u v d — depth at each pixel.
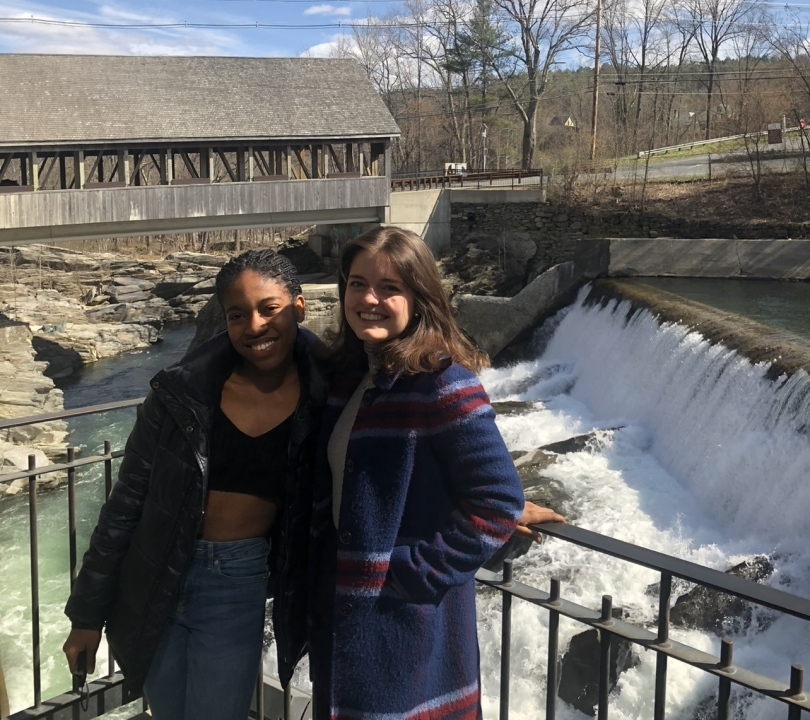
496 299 23.56
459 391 2.10
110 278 42.47
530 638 7.98
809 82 32.75
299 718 3.34
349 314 2.21
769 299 18.45
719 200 30.00
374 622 2.10
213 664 2.54
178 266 45.12
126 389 26.42
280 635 2.46
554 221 31.12
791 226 26.62
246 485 2.51
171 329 36.94
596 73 40.03
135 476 2.49
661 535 10.98
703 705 6.64
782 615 7.60
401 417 2.12
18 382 22.95
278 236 59.16
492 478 2.08
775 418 11.29
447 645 2.19
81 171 28.66
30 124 27.92
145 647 2.52
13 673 9.22
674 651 2.15
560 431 15.96
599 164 31.23
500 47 53.56
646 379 15.66
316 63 35.22
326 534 2.28
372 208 33.84
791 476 10.48
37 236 28.00
